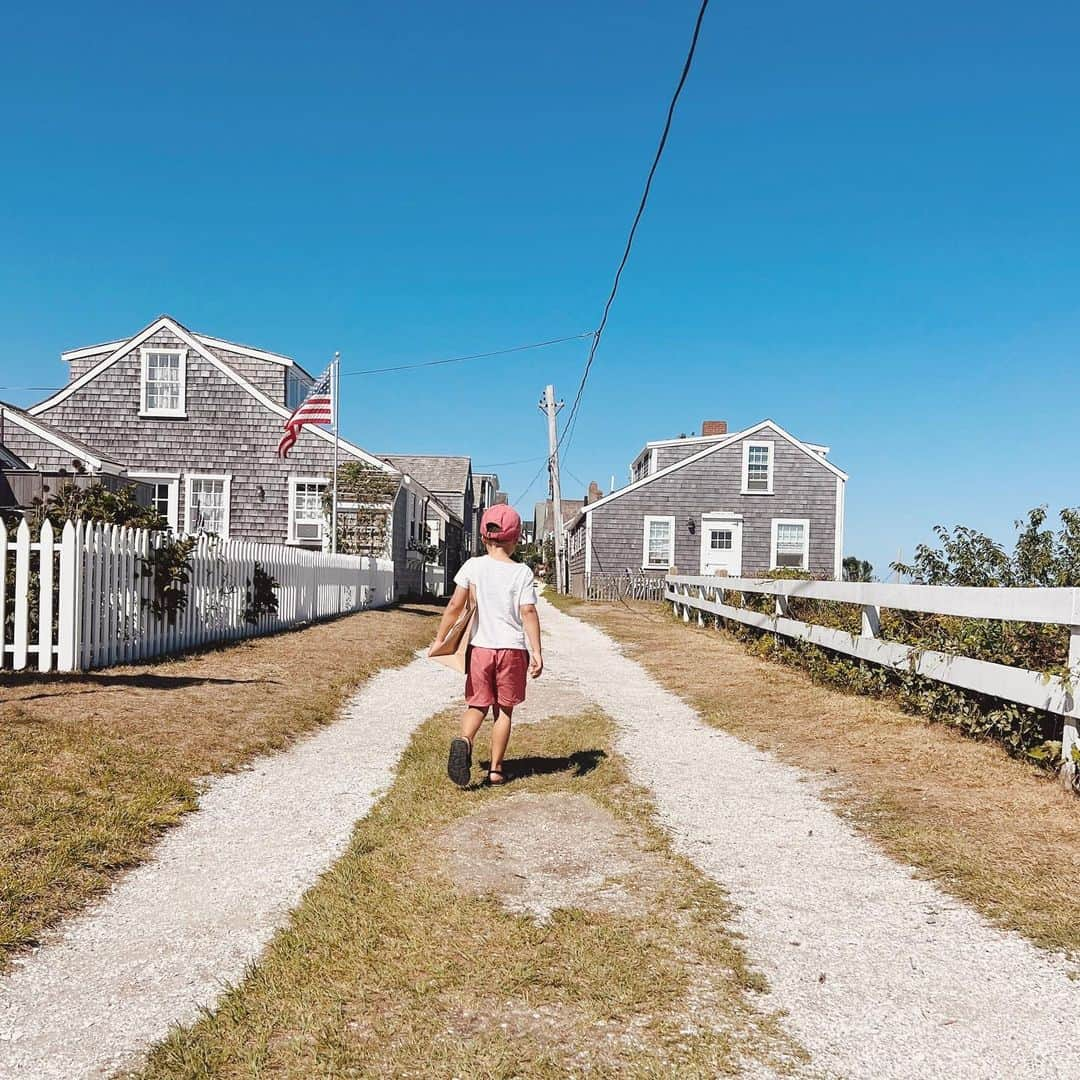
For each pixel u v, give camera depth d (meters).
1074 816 4.80
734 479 32.44
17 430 21.23
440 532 40.09
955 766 5.93
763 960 3.43
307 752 6.92
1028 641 6.31
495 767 5.90
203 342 26.73
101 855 4.44
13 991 3.21
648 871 4.35
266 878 4.31
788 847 4.74
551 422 34.84
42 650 8.77
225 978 3.31
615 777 6.10
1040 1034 2.93
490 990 3.16
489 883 4.17
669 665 12.20
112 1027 2.98
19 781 5.18
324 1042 2.84
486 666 5.76
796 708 8.37
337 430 22.84
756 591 13.80
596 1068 2.71
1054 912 3.77
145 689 8.29
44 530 8.74
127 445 24.22
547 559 62.16
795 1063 2.75
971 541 8.92
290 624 15.67
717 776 6.25
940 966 3.39
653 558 32.38
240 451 24.39
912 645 7.68
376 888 4.10
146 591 10.37
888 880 4.26
